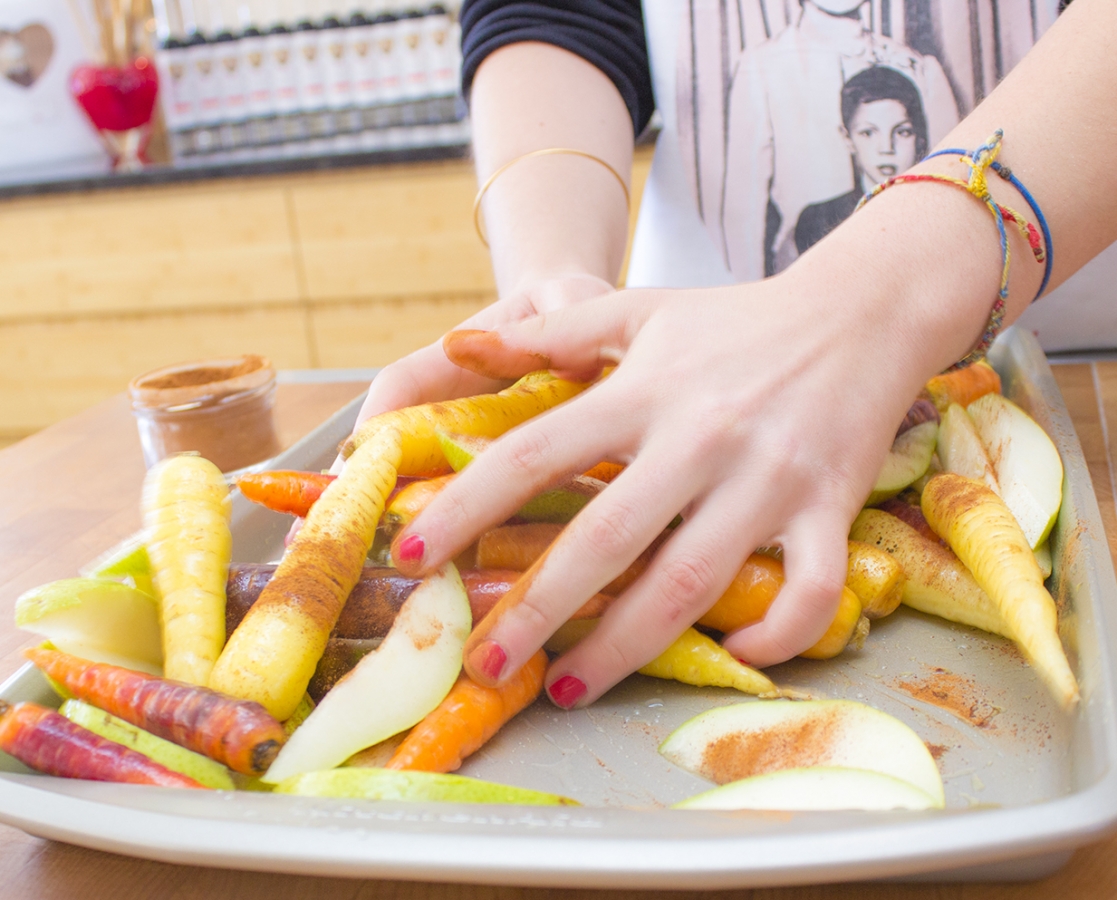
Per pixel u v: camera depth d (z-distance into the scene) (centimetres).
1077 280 61
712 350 36
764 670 37
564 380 41
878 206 39
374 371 74
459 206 129
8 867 30
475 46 66
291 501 38
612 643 34
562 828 27
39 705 32
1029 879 28
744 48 68
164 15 167
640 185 125
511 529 37
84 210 137
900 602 39
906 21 64
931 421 44
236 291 138
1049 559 39
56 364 147
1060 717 33
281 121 157
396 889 29
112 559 36
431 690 33
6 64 151
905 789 29
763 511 34
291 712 33
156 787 29
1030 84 41
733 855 26
